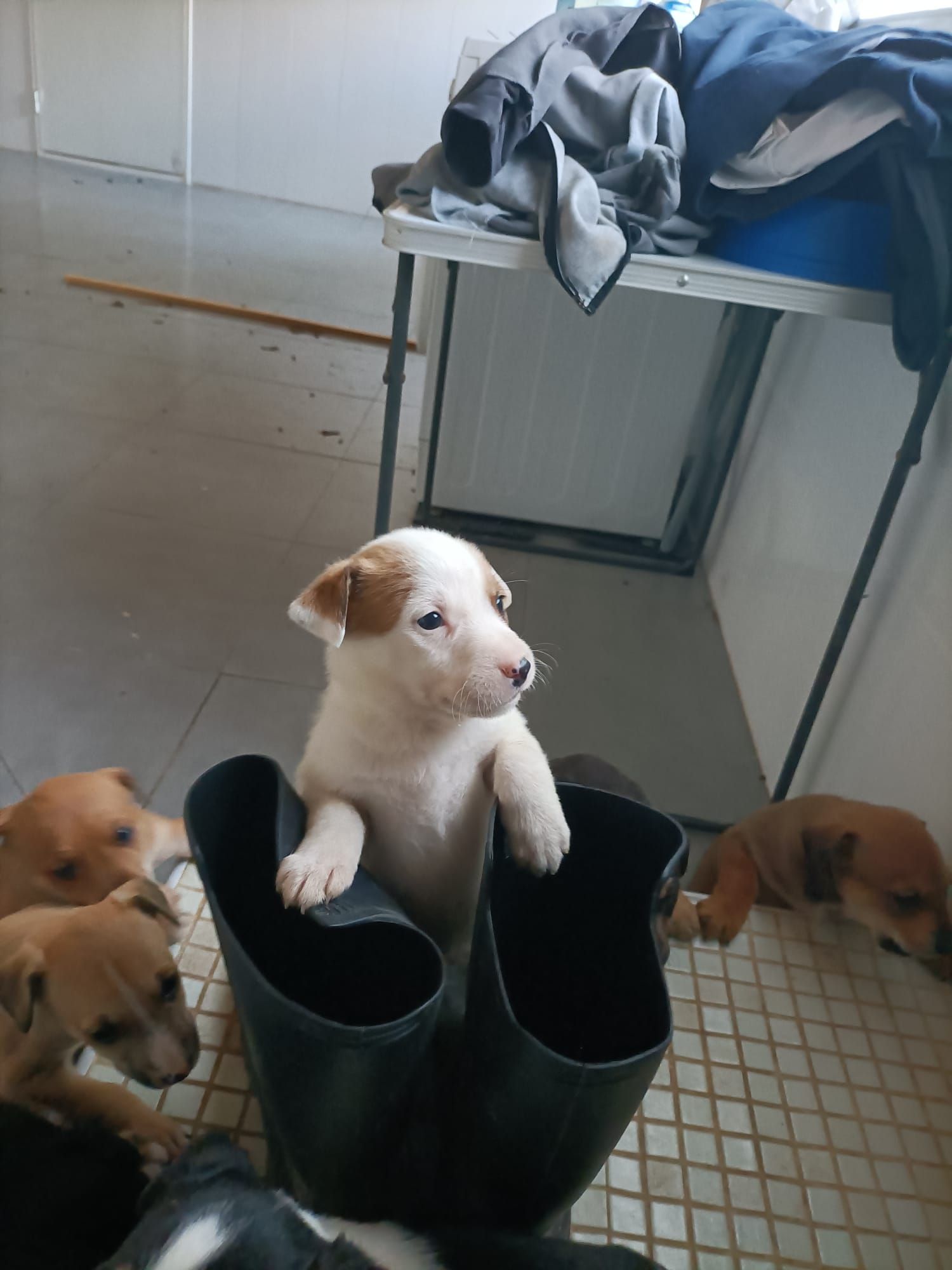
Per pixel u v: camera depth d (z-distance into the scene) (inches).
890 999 34.4
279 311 140.8
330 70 203.2
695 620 78.7
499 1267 20.4
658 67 48.9
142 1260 16.7
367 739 27.5
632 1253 21.0
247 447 97.7
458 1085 23.0
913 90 36.5
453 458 86.3
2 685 60.4
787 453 66.5
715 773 61.7
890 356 50.6
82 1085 27.8
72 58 207.3
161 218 187.2
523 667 27.0
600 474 86.0
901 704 42.7
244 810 23.3
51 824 37.8
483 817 29.0
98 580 72.3
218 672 64.4
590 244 40.1
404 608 27.0
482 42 84.3
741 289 42.8
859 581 45.8
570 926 26.3
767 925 37.3
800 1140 29.3
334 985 23.2
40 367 109.6
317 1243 18.1
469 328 79.4
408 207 45.6
